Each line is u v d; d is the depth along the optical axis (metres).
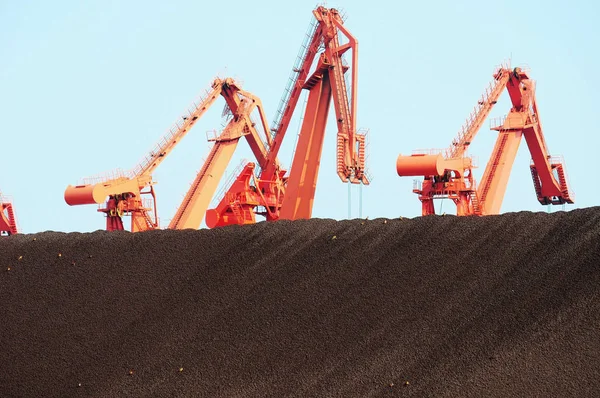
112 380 76.06
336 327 75.56
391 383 68.12
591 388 63.44
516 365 66.81
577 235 77.50
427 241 82.62
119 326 82.56
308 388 69.94
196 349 77.31
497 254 78.75
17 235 101.75
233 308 81.00
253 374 72.94
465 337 70.75
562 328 68.88
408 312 75.12
